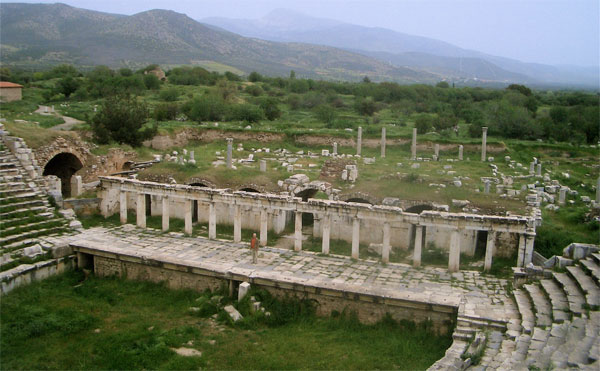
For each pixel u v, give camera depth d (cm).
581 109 9819
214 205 3086
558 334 1677
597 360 1389
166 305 2470
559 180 4959
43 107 8412
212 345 2030
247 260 2708
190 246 2955
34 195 3209
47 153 4056
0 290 2402
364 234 3222
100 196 3684
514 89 13412
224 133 6850
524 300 2136
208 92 10925
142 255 2717
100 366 1842
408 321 2203
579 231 3150
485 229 2561
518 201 3334
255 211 3466
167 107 8369
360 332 2191
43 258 2723
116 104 5181
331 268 2616
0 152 3397
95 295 2559
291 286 2370
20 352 1923
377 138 6531
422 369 1847
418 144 6419
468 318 2019
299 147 6662
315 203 2838
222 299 2441
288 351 1989
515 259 2869
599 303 1834
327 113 8738
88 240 2981
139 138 5259
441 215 2589
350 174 3772
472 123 8306
